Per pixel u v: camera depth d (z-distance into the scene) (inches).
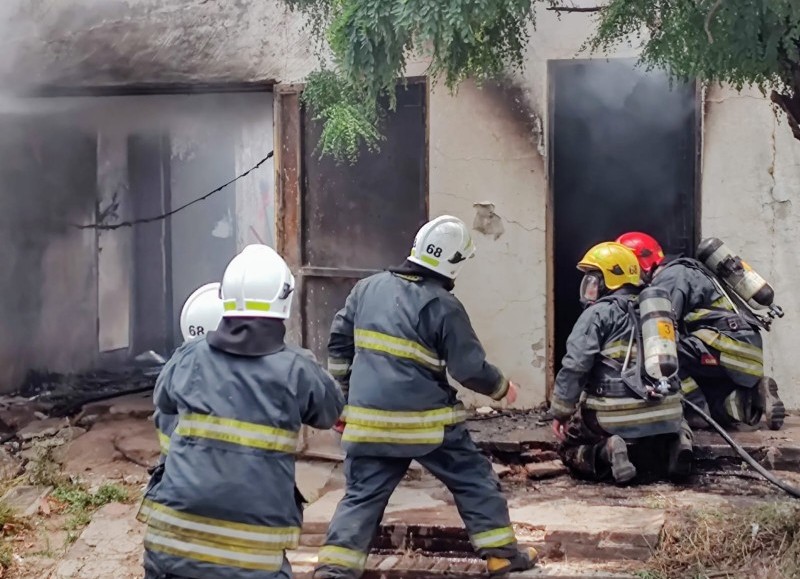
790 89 158.2
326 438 234.1
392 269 172.6
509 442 222.7
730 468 210.7
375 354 167.2
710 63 152.3
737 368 217.8
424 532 183.6
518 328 251.9
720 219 240.8
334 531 164.1
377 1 153.9
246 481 125.7
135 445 255.8
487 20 154.9
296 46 262.5
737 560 168.6
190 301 145.7
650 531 175.5
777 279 238.2
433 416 165.5
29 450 262.4
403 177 255.3
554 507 192.9
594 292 206.2
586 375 199.5
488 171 250.8
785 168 235.8
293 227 265.4
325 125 219.0
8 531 209.9
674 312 217.5
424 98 252.7
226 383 128.6
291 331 266.4
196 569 124.5
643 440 203.0
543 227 248.8
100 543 203.2
